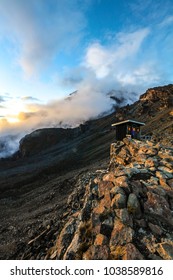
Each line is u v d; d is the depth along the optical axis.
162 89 193.62
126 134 38.94
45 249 19.34
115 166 27.73
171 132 81.19
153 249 9.71
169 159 20.20
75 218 15.34
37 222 35.69
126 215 11.43
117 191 12.97
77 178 63.78
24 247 26.05
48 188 71.94
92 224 12.05
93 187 16.98
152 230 10.77
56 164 134.00
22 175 136.50
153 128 120.44
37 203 57.38
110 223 11.59
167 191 13.72
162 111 158.50
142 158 21.70
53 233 21.58
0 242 33.12
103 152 128.25
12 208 61.53
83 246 11.22
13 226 39.62
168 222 11.43
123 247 9.98
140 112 183.88
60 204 42.31
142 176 15.54
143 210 11.95
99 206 13.12
